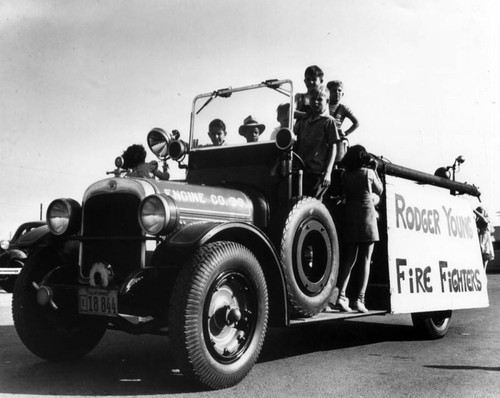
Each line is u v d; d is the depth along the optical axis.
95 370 4.02
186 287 3.39
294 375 3.96
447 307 5.79
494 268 23.95
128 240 3.74
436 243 5.84
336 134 4.91
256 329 3.77
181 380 3.73
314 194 4.91
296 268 4.36
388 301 5.06
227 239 3.91
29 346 4.12
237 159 4.95
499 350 5.11
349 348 5.18
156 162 5.08
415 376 3.97
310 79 5.09
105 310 3.58
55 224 4.00
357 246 4.97
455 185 6.57
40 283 4.09
